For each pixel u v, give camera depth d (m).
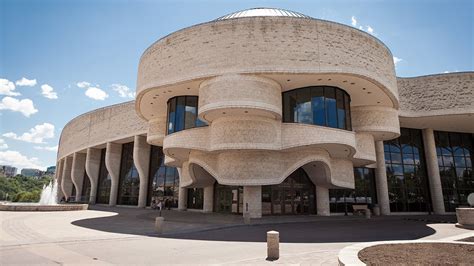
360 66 19.92
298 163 21.89
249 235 13.55
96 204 43.34
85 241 11.30
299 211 25.06
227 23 20.25
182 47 21.14
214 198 27.73
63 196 53.53
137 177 40.12
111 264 7.83
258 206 21.75
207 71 19.80
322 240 12.23
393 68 23.73
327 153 23.47
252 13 24.39
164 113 28.44
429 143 32.47
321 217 23.12
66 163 54.44
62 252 9.16
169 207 34.91
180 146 22.02
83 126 47.44
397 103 24.42
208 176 26.30
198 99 22.17
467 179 33.44
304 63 19.23
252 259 8.51
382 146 30.75
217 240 12.09
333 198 29.20
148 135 29.75
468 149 34.69
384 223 19.39
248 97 18.89
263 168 20.72
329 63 19.38
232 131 19.98
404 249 7.95
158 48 22.48
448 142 34.16
